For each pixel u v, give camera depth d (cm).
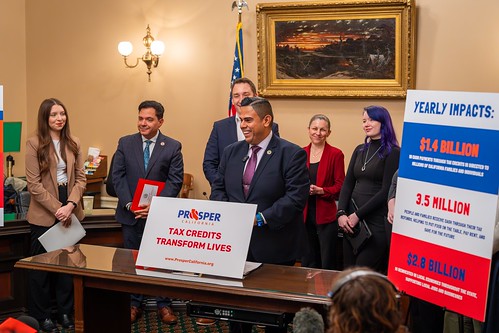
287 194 411
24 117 841
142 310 588
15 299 564
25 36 838
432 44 665
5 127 573
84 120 820
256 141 419
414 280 327
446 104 313
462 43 655
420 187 325
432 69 667
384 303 183
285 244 419
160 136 555
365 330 183
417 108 325
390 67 675
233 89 519
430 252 320
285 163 416
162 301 568
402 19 663
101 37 806
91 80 814
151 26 783
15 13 827
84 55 815
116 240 602
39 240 528
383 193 505
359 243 510
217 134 523
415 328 411
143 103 547
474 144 303
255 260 417
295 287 346
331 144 708
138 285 373
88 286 387
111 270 378
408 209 330
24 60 840
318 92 703
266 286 348
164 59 780
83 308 390
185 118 775
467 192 306
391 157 506
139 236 540
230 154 434
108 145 811
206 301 358
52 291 570
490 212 298
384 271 515
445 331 401
